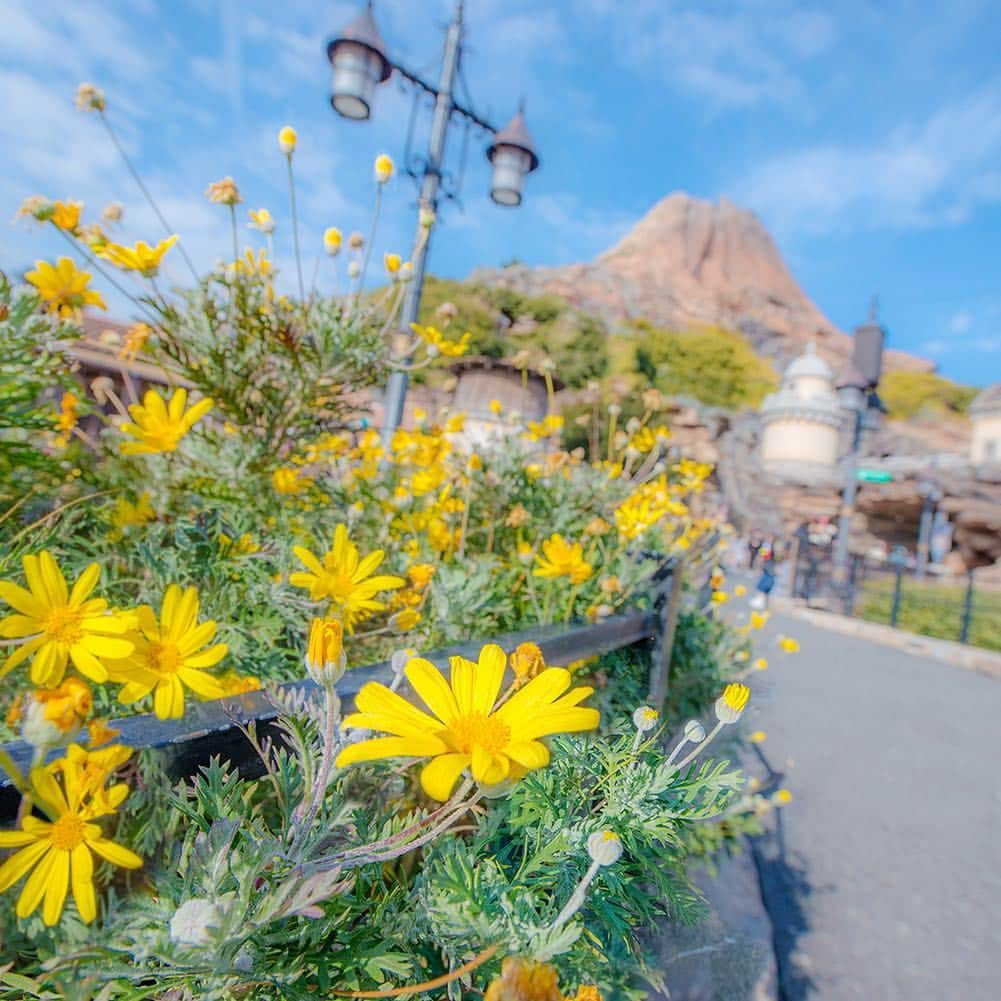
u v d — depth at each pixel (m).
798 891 2.69
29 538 1.22
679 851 0.92
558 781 0.80
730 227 97.50
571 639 1.45
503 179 5.48
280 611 1.36
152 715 0.72
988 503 25.92
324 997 0.55
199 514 1.66
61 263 1.38
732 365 61.03
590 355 52.62
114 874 0.72
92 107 1.61
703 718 2.52
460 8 5.01
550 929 0.59
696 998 1.51
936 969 2.35
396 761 0.87
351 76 4.43
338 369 2.04
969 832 3.44
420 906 0.62
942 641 9.20
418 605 1.55
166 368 1.86
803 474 35.09
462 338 2.22
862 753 4.37
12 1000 0.50
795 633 9.24
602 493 2.63
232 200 1.85
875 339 22.41
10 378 1.32
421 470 2.34
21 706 0.62
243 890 0.50
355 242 2.06
